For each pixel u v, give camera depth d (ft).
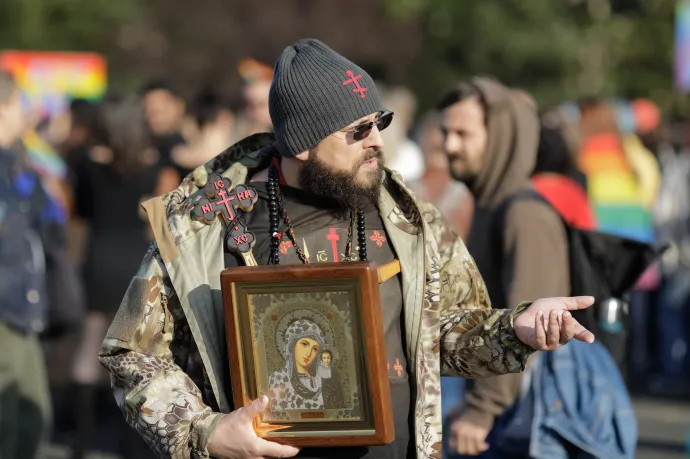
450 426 24.50
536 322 16.33
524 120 25.40
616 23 126.41
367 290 16.02
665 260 58.85
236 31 148.56
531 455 22.88
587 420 23.00
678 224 58.70
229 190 17.53
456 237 18.24
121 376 16.93
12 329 31.24
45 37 131.03
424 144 41.52
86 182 39.27
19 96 32.14
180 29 149.07
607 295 24.64
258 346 16.49
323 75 17.03
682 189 58.80
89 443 44.75
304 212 17.48
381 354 16.15
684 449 43.52
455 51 126.11
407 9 124.77
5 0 128.77
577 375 23.44
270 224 17.35
